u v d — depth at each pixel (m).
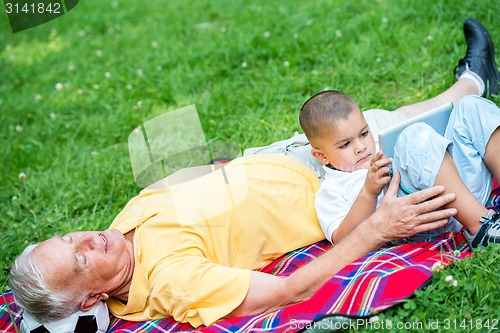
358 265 2.64
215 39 5.90
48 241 2.73
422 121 2.87
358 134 3.03
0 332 2.91
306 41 5.30
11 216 4.18
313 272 2.66
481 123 2.76
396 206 2.64
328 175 3.11
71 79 6.07
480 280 2.47
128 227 2.91
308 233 3.04
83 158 4.68
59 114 5.43
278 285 2.65
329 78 4.82
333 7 5.85
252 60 5.35
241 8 6.50
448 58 4.57
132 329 2.78
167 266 2.72
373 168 2.73
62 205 4.23
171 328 2.75
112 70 5.97
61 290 2.64
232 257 2.96
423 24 5.09
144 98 5.38
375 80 4.70
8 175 4.69
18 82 6.29
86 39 6.94
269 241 3.01
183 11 6.93
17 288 2.66
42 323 2.70
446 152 2.66
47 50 6.91
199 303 2.66
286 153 3.39
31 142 5.09
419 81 4.53
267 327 2.54
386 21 5.23
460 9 5.04
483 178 2.82
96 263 2.70
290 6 6.12
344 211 2.94
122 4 7.62
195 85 5.32
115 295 2.85
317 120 3.05
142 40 6.48
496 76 4.02
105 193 4.27
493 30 4.64
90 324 2.73
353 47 5.07
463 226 2.76
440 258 2.62
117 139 4.95
